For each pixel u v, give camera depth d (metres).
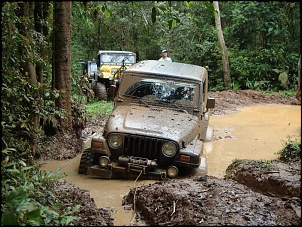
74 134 8.63
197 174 6.96
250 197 5.22
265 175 6.11
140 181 6.70
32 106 6.21
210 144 9.93
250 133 11.27
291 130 11.66
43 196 4.74
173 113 7.73
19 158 5.45
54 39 8.39
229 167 7.16
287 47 21.70
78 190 5.48
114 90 8.44
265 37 22.12
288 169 6.50
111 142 6.84
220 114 14.46
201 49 22.64
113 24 21.94
